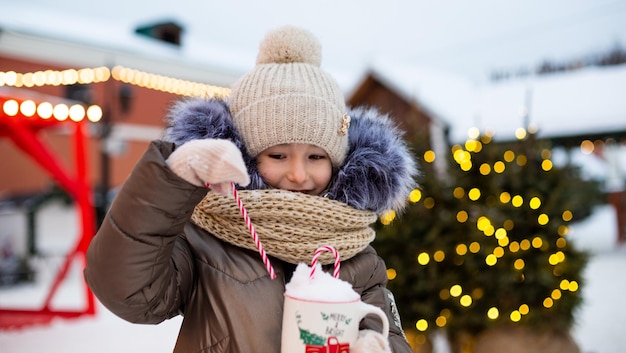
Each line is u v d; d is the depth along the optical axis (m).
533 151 3.71
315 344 1.03
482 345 3.36
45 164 5.32
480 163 3.58
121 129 12.65
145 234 1.06
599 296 6.60
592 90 12.00
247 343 1.20
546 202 3.52
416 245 3.29
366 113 1.65
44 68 11.28
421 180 3.36
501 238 3.32
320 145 1.37
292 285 1.09
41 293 7.92
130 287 1.08
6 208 9.92
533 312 3.34
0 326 5.27
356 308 1.07
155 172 1.04
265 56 1.48
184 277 1.26
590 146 13.30
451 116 11.94
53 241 11.66
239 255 1.29
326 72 1.46
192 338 1.23
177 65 13.01
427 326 3.25
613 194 12.25
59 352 4.66
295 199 1.29
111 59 11.92
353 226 1.36
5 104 4.81
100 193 11.12
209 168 1.00
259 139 1.36
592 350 4.35
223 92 1.62
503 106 12.26
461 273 3.32
